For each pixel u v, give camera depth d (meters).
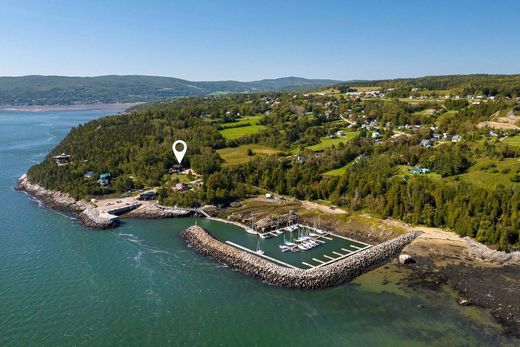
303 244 131.38
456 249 124.00
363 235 141.00
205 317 91.62
